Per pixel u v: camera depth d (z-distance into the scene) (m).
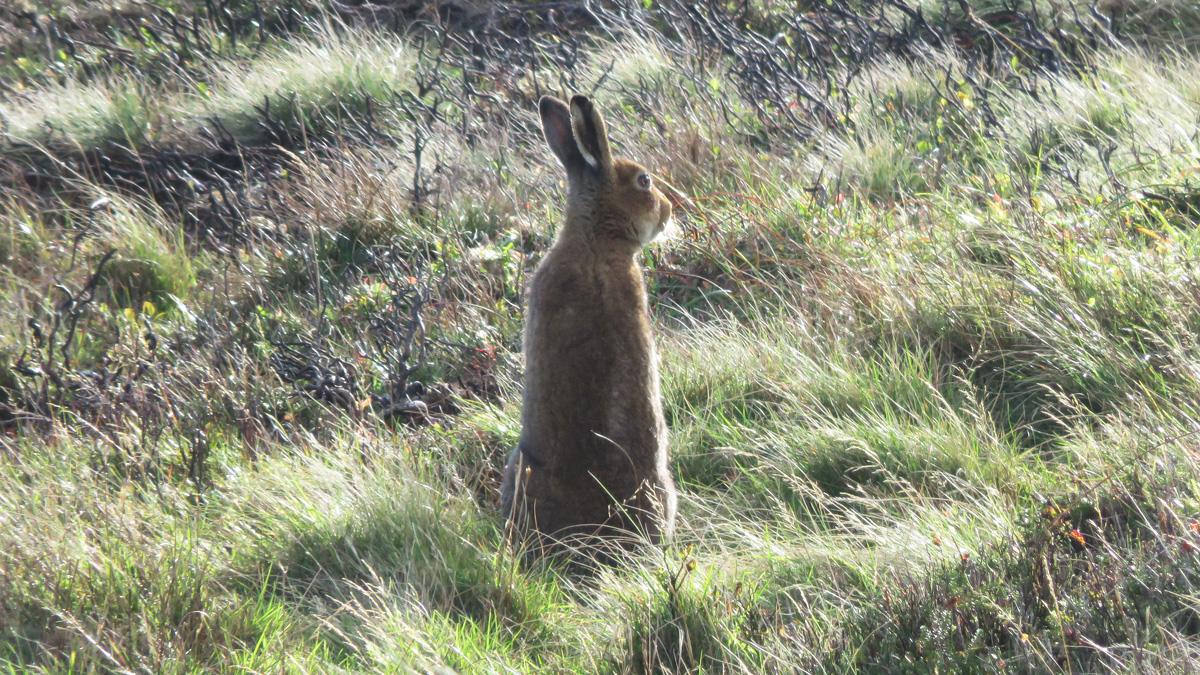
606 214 10.12
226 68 23.38
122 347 15.23
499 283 16.25
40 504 10.88
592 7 24.81
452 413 14.09
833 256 14.06
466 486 11.79
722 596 8.96
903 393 12.01
